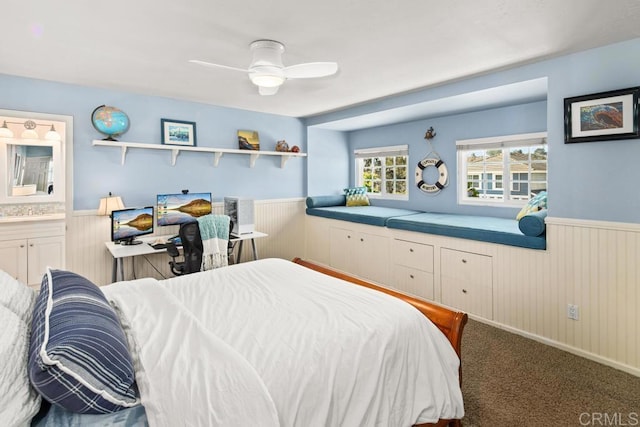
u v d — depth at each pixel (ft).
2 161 10.43
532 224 9.13
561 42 7.90
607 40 7.82
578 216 8.55
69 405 3.26
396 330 5.06
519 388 7.13
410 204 16.37
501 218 12.85
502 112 12.80
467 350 8.77
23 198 10.77
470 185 14.16
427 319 5.60
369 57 8.84
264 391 3.60
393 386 4.76
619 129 7.84
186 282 7.23
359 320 5.22
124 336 4.29
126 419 3.37
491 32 7.43
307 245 17.63
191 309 5.81
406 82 11.08
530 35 7.55
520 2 6.21
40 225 10.80
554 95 8.89
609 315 8.09
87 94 11.69
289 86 11.59
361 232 14.55
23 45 8.11
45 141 11.00
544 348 8.88
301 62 9.14
